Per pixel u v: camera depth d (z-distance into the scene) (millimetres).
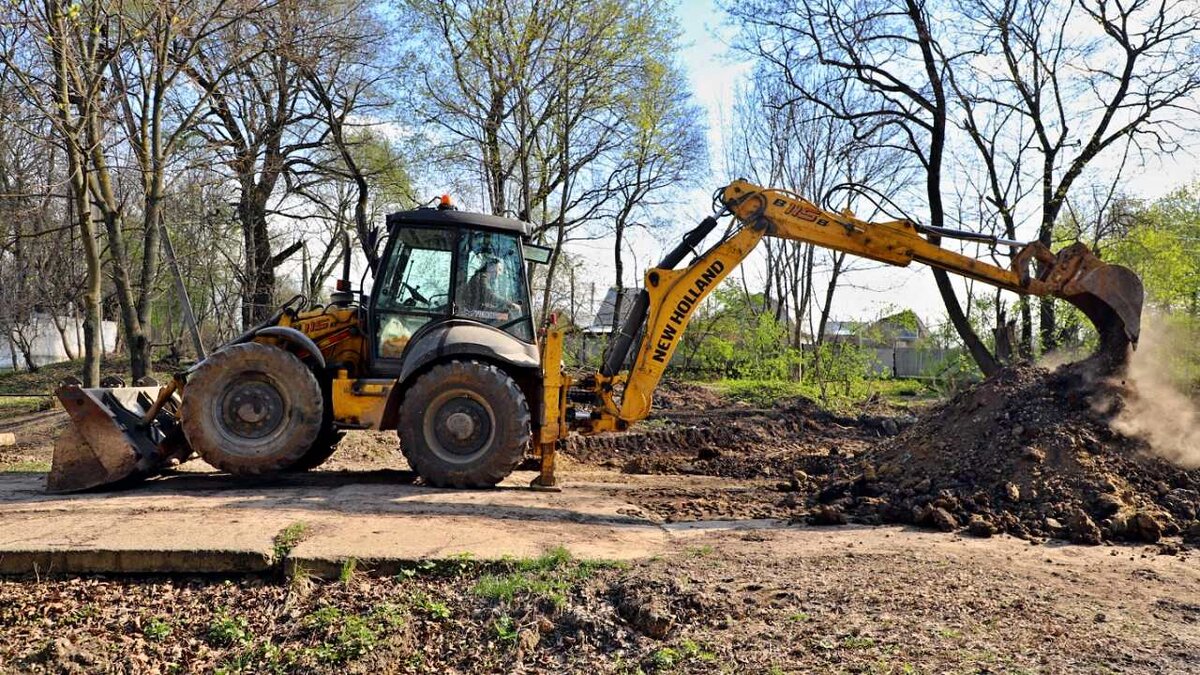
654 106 22500
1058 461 7766
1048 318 16109
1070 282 8656
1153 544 6734
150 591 5680
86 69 13812
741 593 5195
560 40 20453
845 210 9242
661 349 9352
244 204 23328
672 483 10250
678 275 9328
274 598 5551
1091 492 7395
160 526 6547
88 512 7180
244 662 4848
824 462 11250
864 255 9180
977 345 17391
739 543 6688
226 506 7496
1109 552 6449
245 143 21641
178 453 9484
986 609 4852
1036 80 16625
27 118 15055
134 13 15344
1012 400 8711
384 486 8922
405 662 4812
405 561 5840
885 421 17234
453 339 8953
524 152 20500
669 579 5332
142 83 15266
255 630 5180
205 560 5848
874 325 22484
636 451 14688
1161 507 7309
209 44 16078
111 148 15570
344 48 17938
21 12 12727
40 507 7438
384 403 9055
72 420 8609
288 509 7355
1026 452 7875
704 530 7312
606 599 5211
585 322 31391
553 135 21984
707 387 23281
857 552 6316
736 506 8531
